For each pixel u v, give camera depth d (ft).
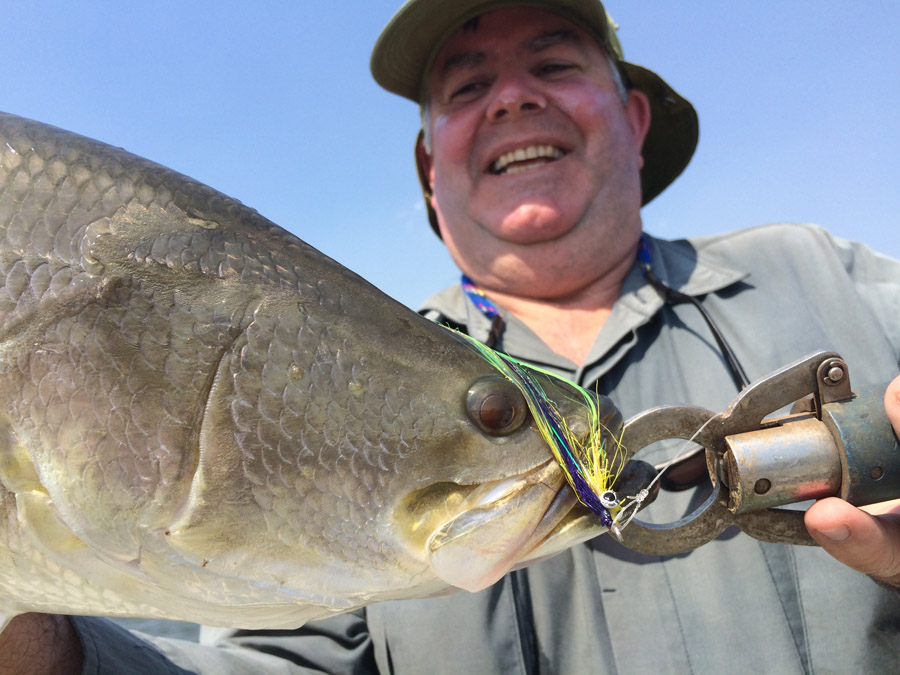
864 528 0.79
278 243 0.82
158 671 1.10
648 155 2.08
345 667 1.28
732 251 1.57
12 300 0.74
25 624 0.97
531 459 0.82
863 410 0.81
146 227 0.77
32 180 0.77
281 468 0.76
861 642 1.12
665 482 1.07
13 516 0.75
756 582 1.16
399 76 1.87
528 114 1.57
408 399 0.80
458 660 1.20
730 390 1.34
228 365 0.76
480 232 1.61
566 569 1.24
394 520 0.79
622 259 1.60
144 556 0.75
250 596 0.77
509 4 1.63
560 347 1.54
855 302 1.43
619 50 1.83
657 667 1.15
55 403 0.74
